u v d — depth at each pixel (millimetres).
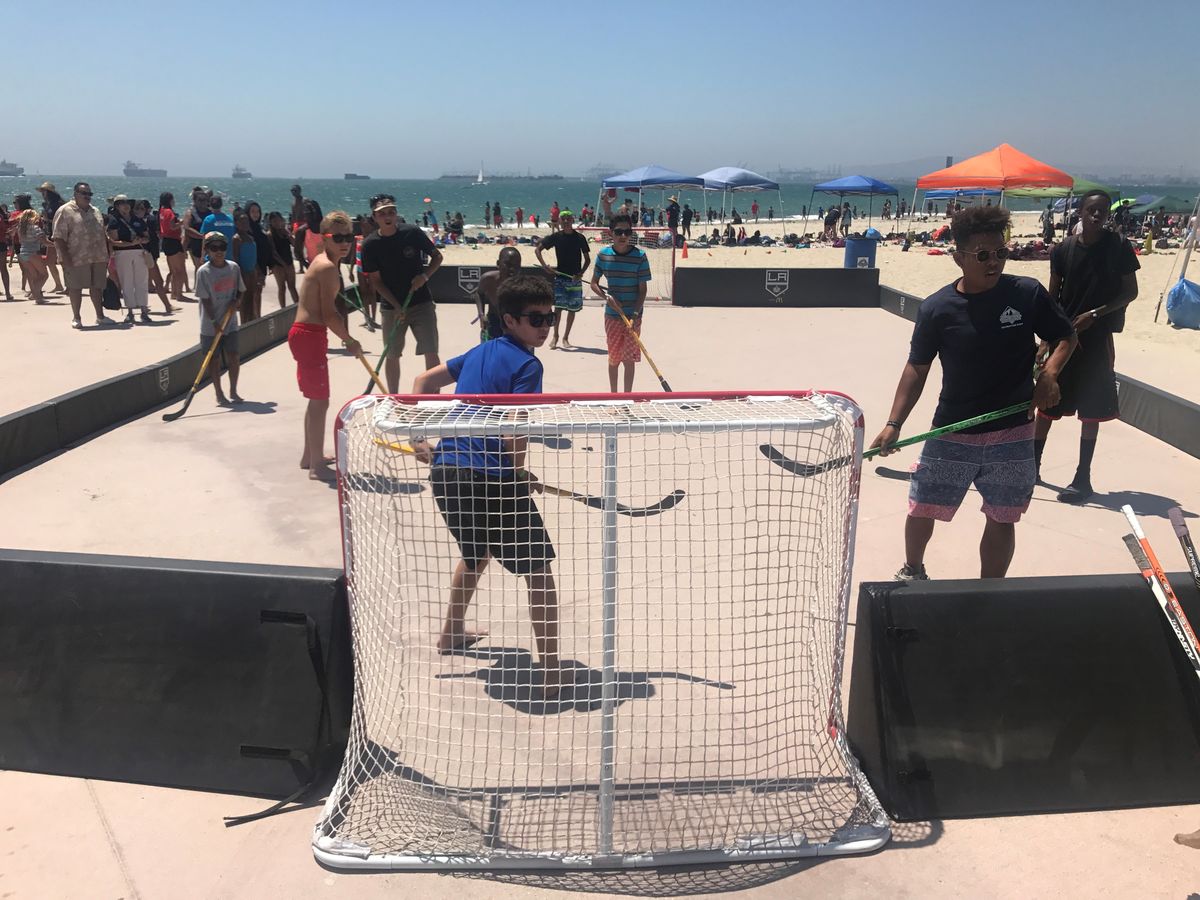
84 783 3170
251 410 8258
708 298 15594
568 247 11242
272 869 2803
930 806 3004
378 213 7180
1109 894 2715
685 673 3650
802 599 3621
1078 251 5586
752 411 2891
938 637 3043
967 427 3760
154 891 2717
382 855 2801
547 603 3551
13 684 3227
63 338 11695
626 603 4117
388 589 3545
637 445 6199
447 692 3510
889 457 6914
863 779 3076
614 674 2871
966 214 3645
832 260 27094
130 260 12766
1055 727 3053
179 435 7430
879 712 3039
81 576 3203
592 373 10008
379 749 3160
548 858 2791
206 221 11828
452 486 3299
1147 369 10922
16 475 6402
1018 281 3740
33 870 2787
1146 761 3074
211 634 3143
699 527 4871
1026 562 4996
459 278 15688
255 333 10852
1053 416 5844
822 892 2727
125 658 3178
